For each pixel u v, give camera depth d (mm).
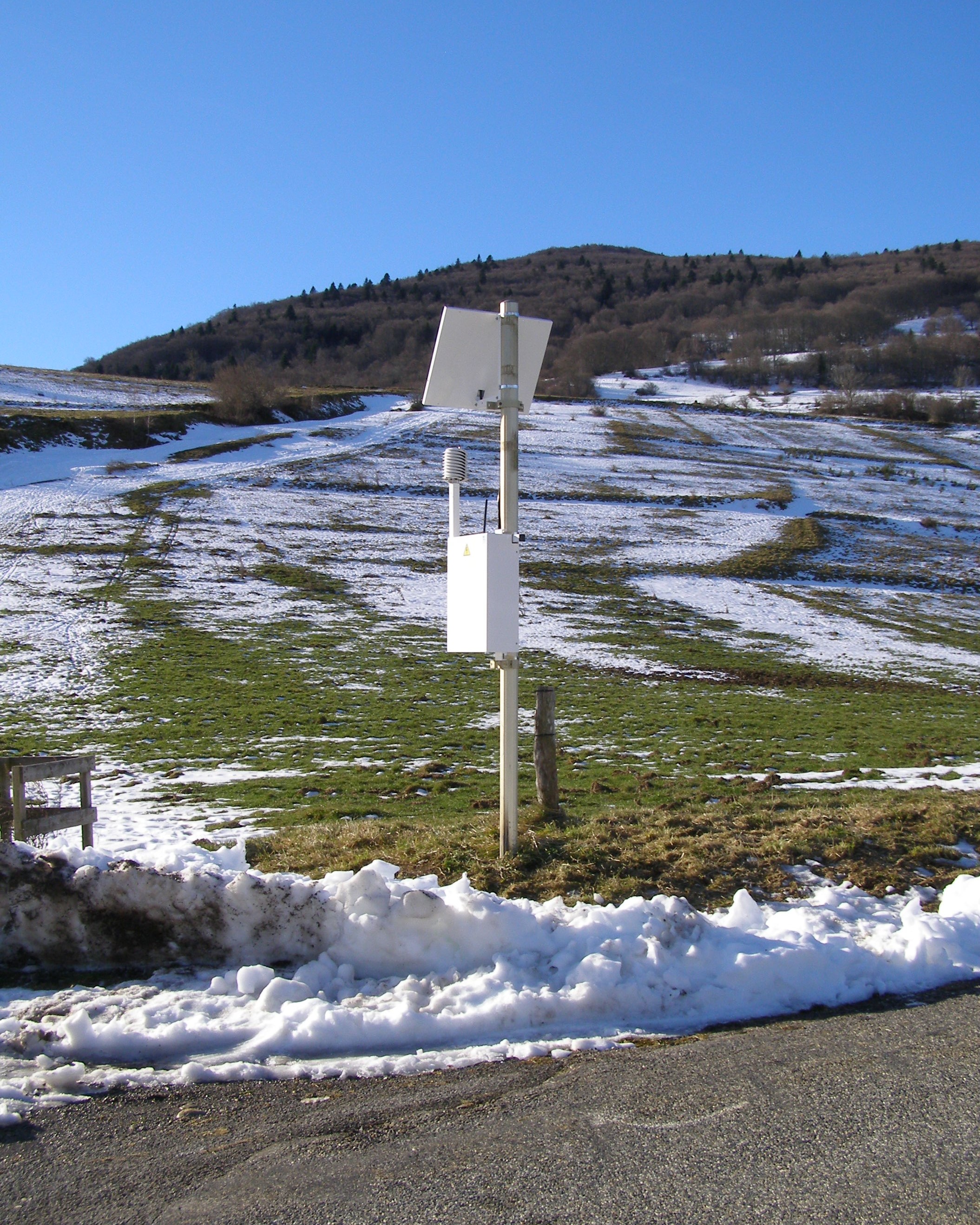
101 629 28312
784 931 5203
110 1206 3016
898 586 43688
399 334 187000
